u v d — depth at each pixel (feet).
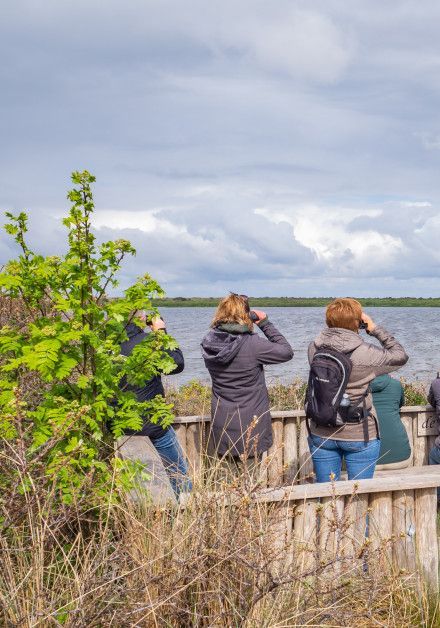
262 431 17.13
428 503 14.33
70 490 12.67
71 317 14.84
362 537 13.69
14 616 9.84
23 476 11.50
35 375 16.49
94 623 9.77
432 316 603.67
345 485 13.64
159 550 10.93
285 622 10.71
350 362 15.78
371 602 11.50
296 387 34.22
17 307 19.39
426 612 12.43
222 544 10.80
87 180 14.38
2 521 11.64
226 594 10.94
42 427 13.60
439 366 89.86
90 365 15.10
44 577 11.39
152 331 15.60
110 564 10.90
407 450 20.70
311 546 12.77
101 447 15.08
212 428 17.56
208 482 12.59
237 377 17.02
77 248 14.29
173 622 10.61
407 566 14.01
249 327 17.30
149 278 15.07
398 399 20.76
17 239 14.44
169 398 32.27
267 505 12.73
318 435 16.48
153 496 12.88
